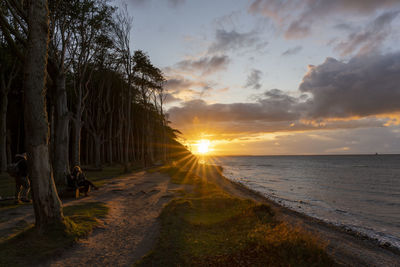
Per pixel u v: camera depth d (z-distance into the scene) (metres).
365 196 21.84
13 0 6.85
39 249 4.54
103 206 8.54
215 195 11.93
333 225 11.38
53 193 5.35
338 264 4.93
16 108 31.17
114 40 23.39
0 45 17.27
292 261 4.40
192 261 4.34
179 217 7.34
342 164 102.31
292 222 10.73
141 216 7.76
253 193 20.22
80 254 4.68
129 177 19.59
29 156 5.14
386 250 8.14
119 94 37.91
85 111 29.14
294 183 32.50
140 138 61.22
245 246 4.96
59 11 13.31
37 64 5.13
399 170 62.16
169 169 27.89
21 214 7.14
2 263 3.94
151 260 4.38
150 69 32.69
